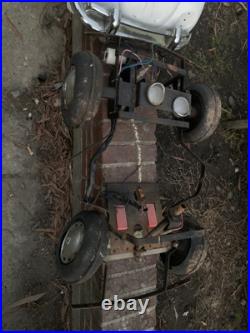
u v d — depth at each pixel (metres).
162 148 2.15
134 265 1.77
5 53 1.81
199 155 2.32
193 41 2.29
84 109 1.31
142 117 1.46
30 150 1.86
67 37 1.95
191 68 2.28
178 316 2.23
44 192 1.89
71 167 1.93
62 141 1.92
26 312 1.84
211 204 2.36
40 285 1.87
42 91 1.89
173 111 1.54
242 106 2.51
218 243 2.40
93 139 1.71
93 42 1.72
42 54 1.89
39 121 1.88
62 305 1.92
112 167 1.67
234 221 2.47
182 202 1.58
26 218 1.85
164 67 1.56
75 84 1.32
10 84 1.82
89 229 1.37
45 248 1.88
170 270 1.72
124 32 1.60
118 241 1.59
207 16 2.35
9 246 1.81
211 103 1.63
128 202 1.61
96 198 1.62
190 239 1.63
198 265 1.65
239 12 2.50
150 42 1.62
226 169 2.43
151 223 1.60
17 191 1.83
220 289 2.42
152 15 1.56
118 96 1.41
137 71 1.46
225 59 2.44
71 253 1.40
